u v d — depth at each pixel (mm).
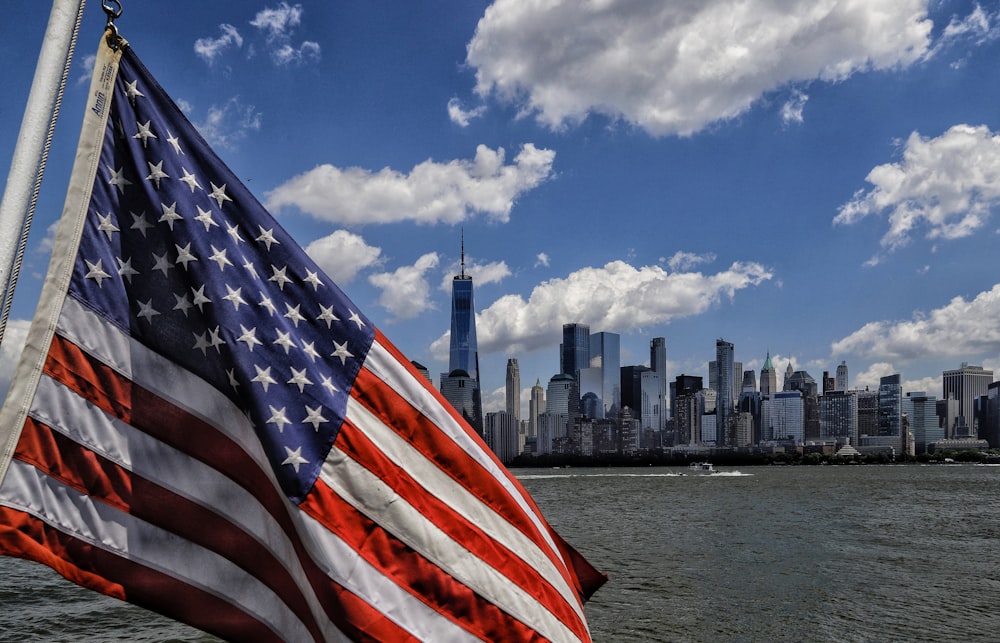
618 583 38375
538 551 5980
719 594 35312
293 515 4836
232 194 5102
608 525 72125
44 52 3936
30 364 4453
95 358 4613
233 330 4898
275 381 4961
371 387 5320
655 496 124750
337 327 5266
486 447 6004
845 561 46906
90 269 4637
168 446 4742
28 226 3844
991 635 27672
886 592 36062
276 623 4883
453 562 5371
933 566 44625
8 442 4363
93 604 28812
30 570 36375
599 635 27562
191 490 4766
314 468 4961
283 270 5168
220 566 4793
